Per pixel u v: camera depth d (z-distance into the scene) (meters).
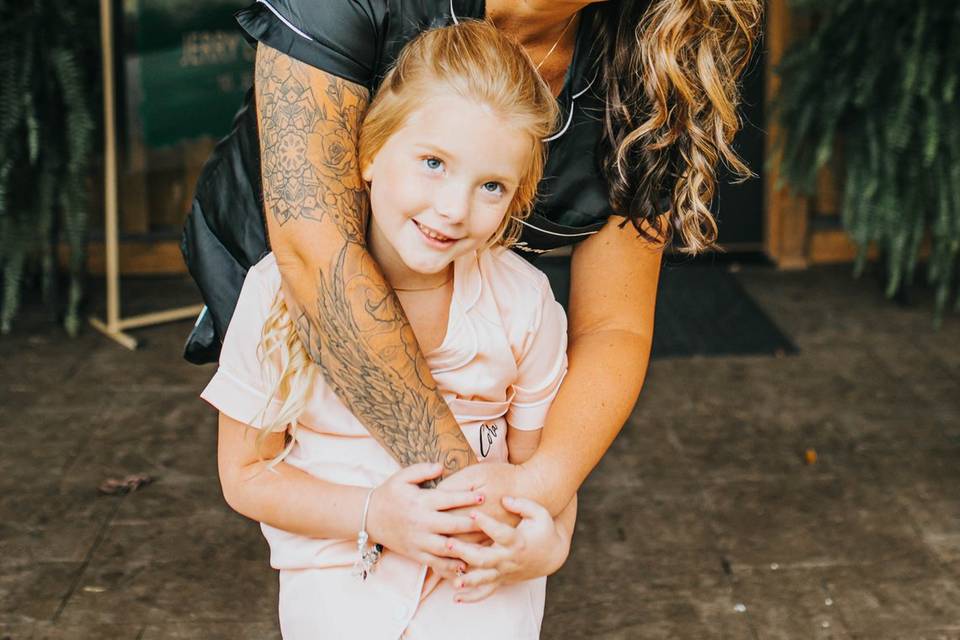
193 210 1.88
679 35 1.53
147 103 4.34
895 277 4.56
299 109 1.46
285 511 1.57
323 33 1.47
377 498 1.51
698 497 3.36
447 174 1.42
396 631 1.57
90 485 3.37
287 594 1.64
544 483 1.55
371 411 1.49
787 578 2.96
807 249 5.32
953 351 4.43
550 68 1.62
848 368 4.27
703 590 2.91
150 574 2.95
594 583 2.94
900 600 2.87
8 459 3.50
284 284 1.50
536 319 1.62
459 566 1.49
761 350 4.41
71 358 4.25
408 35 1.52
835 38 4.46
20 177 4.26
